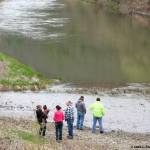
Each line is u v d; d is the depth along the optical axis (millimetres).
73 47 110312
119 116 63000
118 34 128250
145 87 80375
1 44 112062
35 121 55750
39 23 142125
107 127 57938
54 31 129250
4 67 84438
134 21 151375
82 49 108750
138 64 96750
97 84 81875
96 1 194250
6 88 76375
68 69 91688
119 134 54312
